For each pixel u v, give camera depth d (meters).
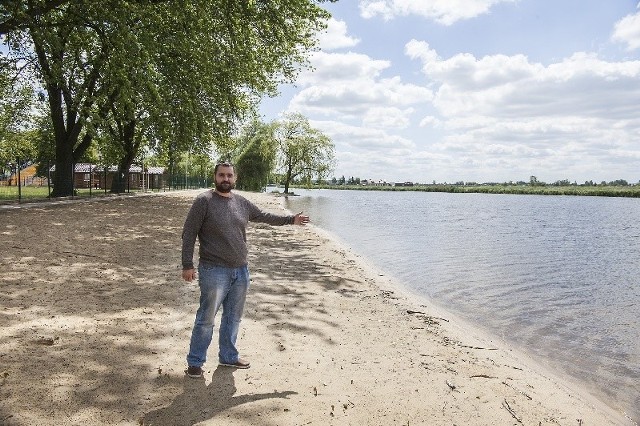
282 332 5.95
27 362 4.37
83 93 20.08
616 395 4.95
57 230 13.62
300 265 11.52
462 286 11.34
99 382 4.07
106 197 31.09
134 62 18.12
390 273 12.67
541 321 8.20
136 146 39.06
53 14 22.39
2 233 12.16
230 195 4.39
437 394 4.37
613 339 7.14
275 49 21.67
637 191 151.00
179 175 72.25
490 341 6.72
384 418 3.79
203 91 25.28
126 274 8.62
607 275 13.59
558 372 5.59
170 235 14.73
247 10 18.30
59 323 5.57
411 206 61.97
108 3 17.58
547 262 16.02
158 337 5.35
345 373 4.72
